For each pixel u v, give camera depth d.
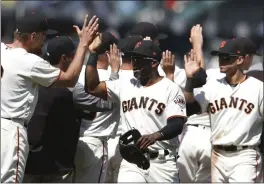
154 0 40.03
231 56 20.34
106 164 21.16
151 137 17.64
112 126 21.05
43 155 19.55
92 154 20.75
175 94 18.33
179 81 22.36
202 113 22.34
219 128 20.53
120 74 19.81
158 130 18.38
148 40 18.86
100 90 18.67
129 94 18.61
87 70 18.52
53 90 19.59
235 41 20.42
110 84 18.78
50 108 19.55
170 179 18.52
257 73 23.33
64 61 19.97
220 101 20.45
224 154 20.56
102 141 20.98
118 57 19.83
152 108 18.31
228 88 20.45
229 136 20.38
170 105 18.23
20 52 17.67
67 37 20.25
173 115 18.09
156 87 18.44
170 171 18.50
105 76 21.05
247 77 20.61
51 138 19.61
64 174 20.12
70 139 19.84
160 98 18.31
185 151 23.03
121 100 18.75
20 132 17.58
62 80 17.66
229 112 20.38
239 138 20.27
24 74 17.47
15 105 17.50
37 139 19.50
